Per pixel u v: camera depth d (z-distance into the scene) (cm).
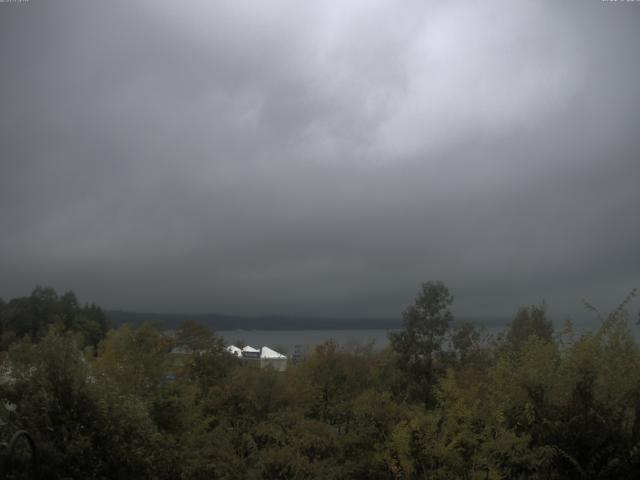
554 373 1377
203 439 1817
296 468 1755
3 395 1293
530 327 2622
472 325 2773
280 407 2192
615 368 1351
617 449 1254
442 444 1369
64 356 1324
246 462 1866
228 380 2342
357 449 1786
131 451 1308
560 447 1285
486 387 1552
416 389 2506
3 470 1009
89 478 1222
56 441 1220
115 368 1759
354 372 2516
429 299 2741
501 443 1275
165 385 1820
